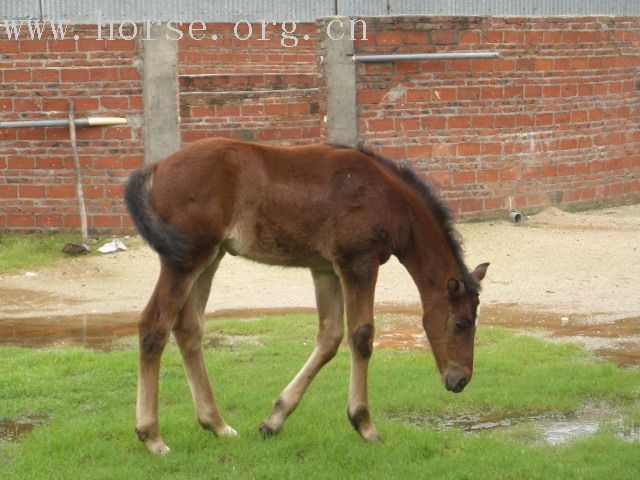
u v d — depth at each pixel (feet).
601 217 56.85
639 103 61.16
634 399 26.63
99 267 45.44
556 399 26.14
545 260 46.44
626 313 36.88
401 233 22.29
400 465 21.02
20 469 20.85
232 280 43.32
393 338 33.45
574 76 57.57
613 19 58.75
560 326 35.14
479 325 34.99
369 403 25.68
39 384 27.32
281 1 68.49
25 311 38.04
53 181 50.08
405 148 53.83
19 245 48.37
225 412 25.23
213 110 52.85
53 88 49.62
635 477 20.29
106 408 25.77
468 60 54.24
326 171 21.94
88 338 33.81
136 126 50.24
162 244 20.57
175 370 28.84
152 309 21.33
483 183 55.42
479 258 47.03
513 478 20.40
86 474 20.51
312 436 22.90
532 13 65.26
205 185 21.12
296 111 54.19
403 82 53.42
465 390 26.84
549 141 57.16
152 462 21.21
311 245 21.95
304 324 34.99
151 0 61.11
